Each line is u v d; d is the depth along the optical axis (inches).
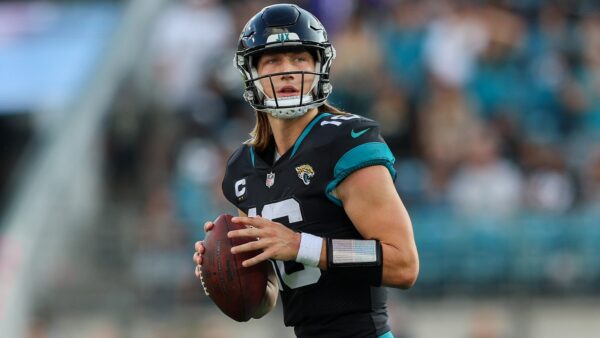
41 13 1422.2
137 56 1234.6
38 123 1363.2
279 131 462.6
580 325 1158.3
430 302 1184.2
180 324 1101.7
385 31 1525.6
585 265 1178.0
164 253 1123.3
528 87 1520.7
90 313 1081.4
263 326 1097.4
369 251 431.8
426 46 1508.4
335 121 451.5
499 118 1465.3
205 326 1101.7
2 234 1031.6
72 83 1347.2
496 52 1534.2
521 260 1175.0
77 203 1128.2
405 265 433.4
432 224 1219.9
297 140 456.8
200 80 1441.9
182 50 1455.5
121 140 1338.6
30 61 1380.4
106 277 1100.5
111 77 1112.8
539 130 1480.1
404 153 1439.5
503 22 1555.1
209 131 1408.7
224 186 487.2
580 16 1600.6
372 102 1467.8
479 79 1504.7
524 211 1205.1
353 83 1478.8
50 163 1019.9
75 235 1107.3
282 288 466.3
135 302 1099.9
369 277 435.5
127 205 1294.3
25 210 986.1
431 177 1386.6
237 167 480.4
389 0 1544.0
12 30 1409.9
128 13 1177.4
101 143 1253.1
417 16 1539.1
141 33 1175.0
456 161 1393.9
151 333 1098.7
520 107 1503.4
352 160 438.3
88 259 1105.4
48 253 1045.2
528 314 1159.6
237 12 1509.6
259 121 472.4
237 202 477.7
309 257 432.1
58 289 1064.8
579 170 1382.9
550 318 1161.4
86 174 1171.3
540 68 1542.8
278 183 457.1
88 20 1406.3
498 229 1189.1
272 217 456.4
